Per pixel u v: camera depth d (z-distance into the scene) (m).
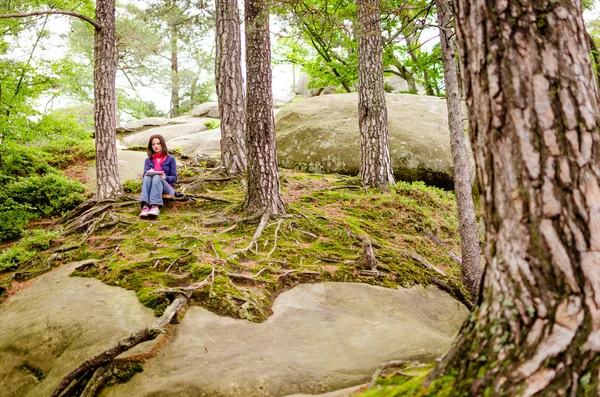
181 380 2.74
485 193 1.72
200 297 3.96
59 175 9.38
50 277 4.83
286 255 5.18
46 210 7.70
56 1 8.71
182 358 3.06
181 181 8.27
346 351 3.25
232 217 6.23
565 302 1.47
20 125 8.55
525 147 1.57
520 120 1.58
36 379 3.16
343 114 11.05
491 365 1.55
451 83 5.69
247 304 3.88
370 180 8.27
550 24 1.59
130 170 10.00
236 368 2.84
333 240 5.83
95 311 3.75
